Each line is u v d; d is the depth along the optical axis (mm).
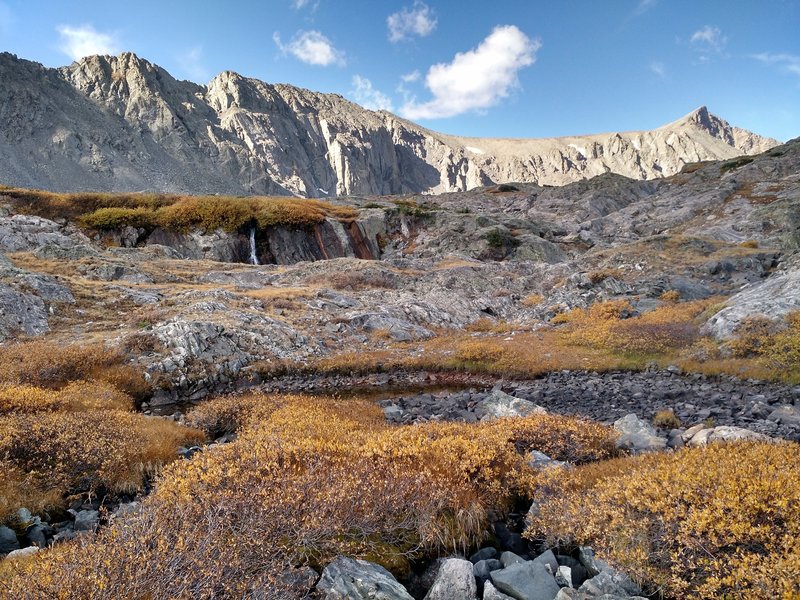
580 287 44719
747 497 5570
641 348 27234
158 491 7312
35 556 5590
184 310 32969
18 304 28781
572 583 6031
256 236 74312
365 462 8086
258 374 27391
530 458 9648
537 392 21797
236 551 5332
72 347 24266
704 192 103688
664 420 15352
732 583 4852
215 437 15367
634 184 149625
